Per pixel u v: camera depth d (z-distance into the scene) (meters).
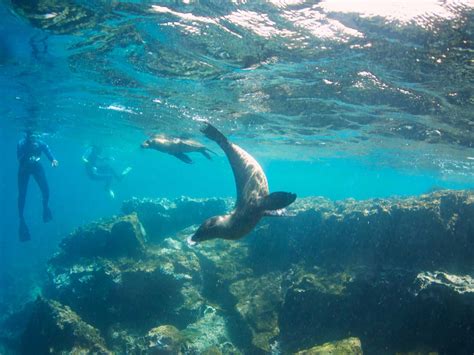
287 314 11.23
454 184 48.91
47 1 9.84
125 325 13.01
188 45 11.77
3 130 41.28
